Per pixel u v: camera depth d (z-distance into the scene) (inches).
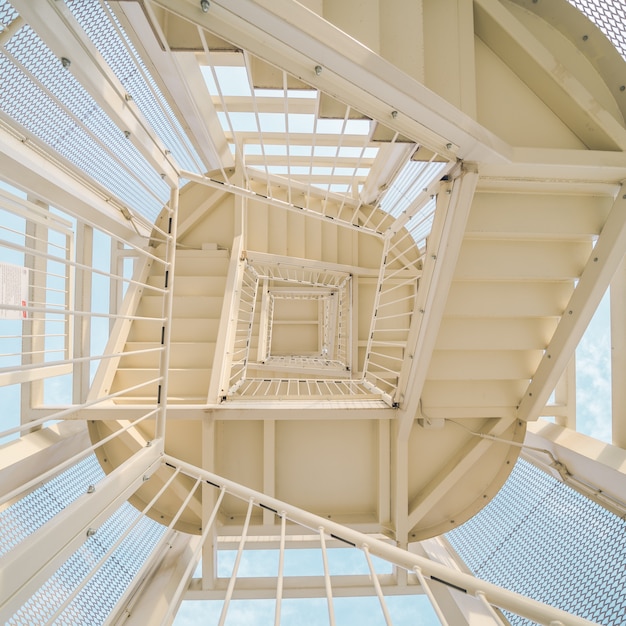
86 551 64.1
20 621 50.4
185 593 69.6
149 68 65.1
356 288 112.3
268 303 132.6
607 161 50.1
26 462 63.3
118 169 83.5
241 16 31.0
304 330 160.9
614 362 64.5
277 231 108.3
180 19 37.8
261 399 72.8
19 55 52.0
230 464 72.3
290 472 73.5
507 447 74.5
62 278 76.9
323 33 33.0
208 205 98.9
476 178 49.1
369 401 73.9
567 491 72.9
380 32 45.6
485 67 52.9
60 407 68.1
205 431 65.7
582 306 60.4
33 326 69.0
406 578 75.3
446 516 75.6
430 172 83.5
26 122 58.4
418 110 40.3
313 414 67.5
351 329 111.5
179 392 76.8
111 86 30.4
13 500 61.1
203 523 67.7
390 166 85.0
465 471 72.0
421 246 112.3
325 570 27.5
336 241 115.1
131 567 71.6
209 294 89.7
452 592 73.1
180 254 94.8
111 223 83.6
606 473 62.4
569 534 69.0
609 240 56.8
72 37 25.9
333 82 37.6
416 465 75.9
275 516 71.3
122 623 61.2
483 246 62.1
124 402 73.6
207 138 88.4
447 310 65.3
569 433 73.5
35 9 23.2
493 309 65.4
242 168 91.7
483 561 84.0
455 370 70.3
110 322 92.5
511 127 52.6
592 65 53.7
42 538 24.8
